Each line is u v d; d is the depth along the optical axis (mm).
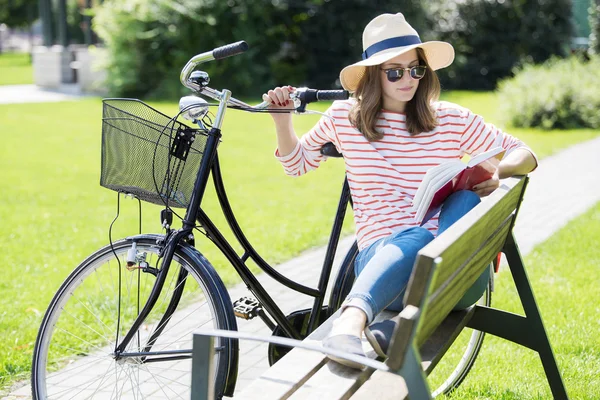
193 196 2588
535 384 3295
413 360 1698
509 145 2895
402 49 2736
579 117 14258
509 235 2789
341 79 2875
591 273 4996
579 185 8531
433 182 2482
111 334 3932
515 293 4559
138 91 19562
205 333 1814
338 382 2008
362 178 2816
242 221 6781
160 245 2605
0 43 58188
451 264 1867
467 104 17781
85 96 19969
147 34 18844
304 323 3049
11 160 10328
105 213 7160
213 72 19453
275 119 2877
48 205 7543
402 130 2846
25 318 4176
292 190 8367
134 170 2570
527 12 23906
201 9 19125
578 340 3771
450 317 2662
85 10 20250
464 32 23828
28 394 3336
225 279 5016
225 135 12922
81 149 11406
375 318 2387
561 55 24344
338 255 5707
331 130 2902
